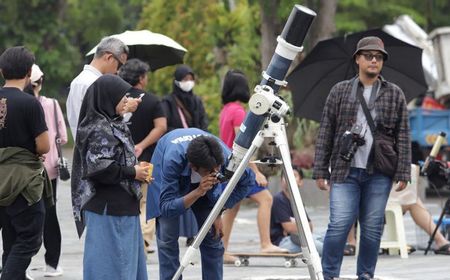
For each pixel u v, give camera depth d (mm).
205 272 15641
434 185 24688
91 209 14281
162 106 21203
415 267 21234
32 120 15875
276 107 14250
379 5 63531
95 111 14211
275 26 35750
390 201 23234
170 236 15656
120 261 14273
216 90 41312
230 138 21141
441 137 23750
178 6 44656
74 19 76562
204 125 23453
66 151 58156
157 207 15375
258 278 19156
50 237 19703
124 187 14297
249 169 14984
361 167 17375
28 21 70938
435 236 23969
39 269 20906
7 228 16672
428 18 62469
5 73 16016
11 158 15891
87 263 14305
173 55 24641
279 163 14617
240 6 42156
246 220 32312
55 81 72688
